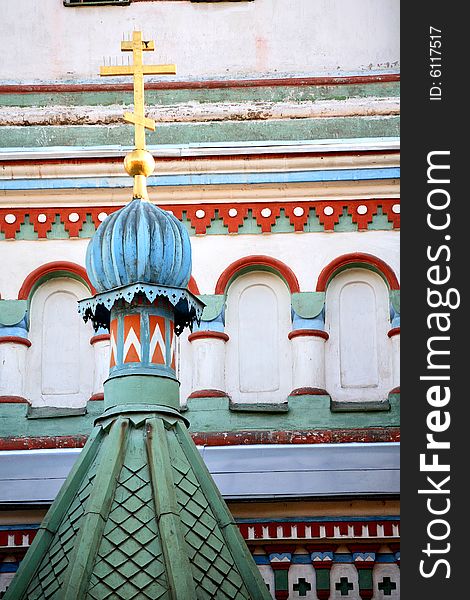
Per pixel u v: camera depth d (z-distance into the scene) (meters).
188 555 17.00
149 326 18.41
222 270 22.53
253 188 22.81
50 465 21.55
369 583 20.89
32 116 23.25
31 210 22.83
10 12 23.59
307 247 22.61
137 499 17.31
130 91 23.41
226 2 23.64
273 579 20.94
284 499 21.00
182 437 18.03
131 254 18.48
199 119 23.20
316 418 21.86
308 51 23.50
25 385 22.19
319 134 23.12
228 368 22.23
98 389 22.08
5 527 21.00
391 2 23.48
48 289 22.69
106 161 22.89
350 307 22.52
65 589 16.50
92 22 23.62
